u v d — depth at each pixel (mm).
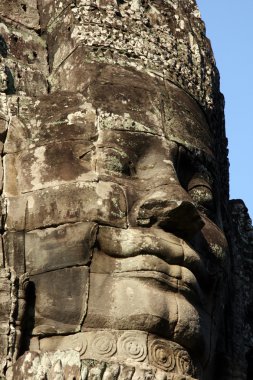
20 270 11102
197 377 11070
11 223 11234
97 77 11930
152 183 11406
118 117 11641
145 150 11609
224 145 13266
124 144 11539
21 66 12352
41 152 11469
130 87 11898
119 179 11375
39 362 10492
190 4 13344
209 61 13008
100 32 12297
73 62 12242
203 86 12656
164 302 10906
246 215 14266
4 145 11562
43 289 11023
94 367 10562
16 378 10461
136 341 10766
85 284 10938
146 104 11844
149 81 12070
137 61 12203
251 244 14062
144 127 11664
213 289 11641
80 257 11023
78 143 11469
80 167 11344
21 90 12172
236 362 12344
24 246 11180
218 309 11742
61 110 11680
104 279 10969
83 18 12406
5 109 11711
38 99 11836
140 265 10961
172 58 12445
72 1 12570
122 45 12258
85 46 12188
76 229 11094
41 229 11188
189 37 12859
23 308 10875
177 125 11914
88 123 11578
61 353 10555
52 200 11227
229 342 12414
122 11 12539
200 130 12141
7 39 12539
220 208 12500
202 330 11203
